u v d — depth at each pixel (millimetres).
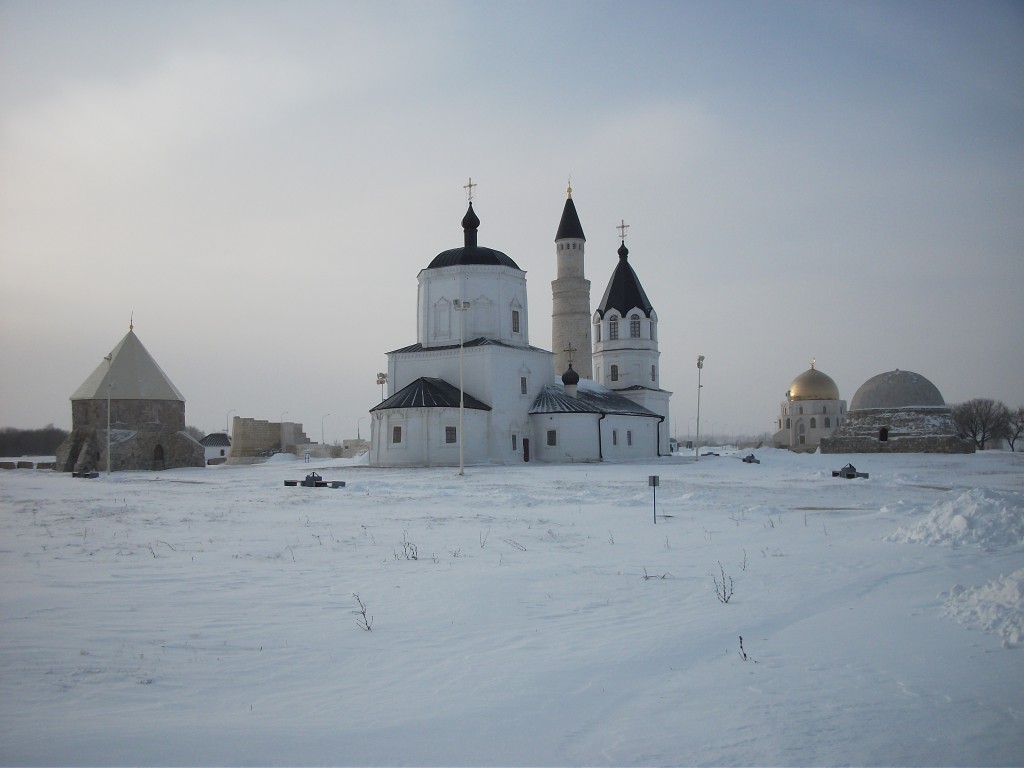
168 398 70812
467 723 8266
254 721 8266
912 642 10875
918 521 21172
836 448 89750
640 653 10648
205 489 41125
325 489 40062
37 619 12086
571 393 78188
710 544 20250
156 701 8789
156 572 16078
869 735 7848
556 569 16578
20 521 25531
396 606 13195
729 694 9062
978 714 8320
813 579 15391
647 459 79562
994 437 131125
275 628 11758
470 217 76875
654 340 95500
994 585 12500
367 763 7312
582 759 7418
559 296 94375
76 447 68625
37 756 7289
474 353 70625
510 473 54000
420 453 66062
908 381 90188
